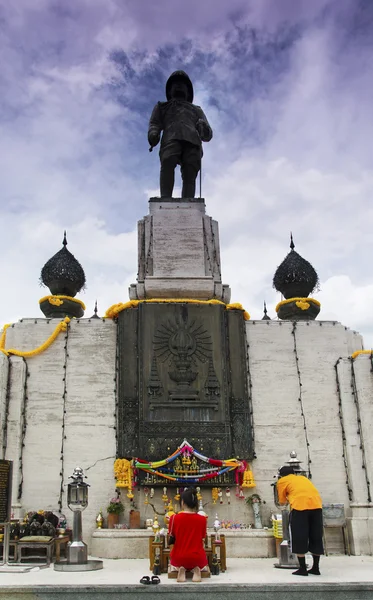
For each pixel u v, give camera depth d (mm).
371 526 15625
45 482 16578
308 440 17516
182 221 20406
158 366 17531
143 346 17688
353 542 15500
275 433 17547
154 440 16750
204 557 9945
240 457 16953
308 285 21141
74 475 12273
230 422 17219
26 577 10477
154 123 22094
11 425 16703
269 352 18516
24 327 18359
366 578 10102
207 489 16672
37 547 12602
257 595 9312
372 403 17125
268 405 17859
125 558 14656
